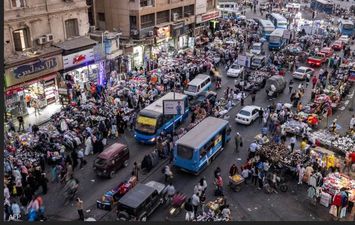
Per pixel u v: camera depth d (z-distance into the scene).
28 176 23.06
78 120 31.16
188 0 56.59
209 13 62.78
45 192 23.88
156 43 50.00
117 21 48.22
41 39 34.22
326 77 44.75
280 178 25.08
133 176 24.75
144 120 30.16
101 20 49.31
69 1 37.00
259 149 26.97
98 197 23.72
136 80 40.91
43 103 34.78
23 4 32.44
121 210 20.56
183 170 26.31
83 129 30.20
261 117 35.88
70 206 22.81
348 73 45.12
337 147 29.14
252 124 34.62
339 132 32.75
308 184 25.16
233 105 38.50
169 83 40.91
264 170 25.02
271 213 22.67
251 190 24.97
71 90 35.91
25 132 30.36
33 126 29.66
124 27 48.03
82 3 38.66
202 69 46.66
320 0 96.12
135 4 46.50
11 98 31.92
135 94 36.75
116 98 35.91
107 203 22.48
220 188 23.80
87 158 28.14
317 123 33.72
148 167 26.56
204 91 39.59
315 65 52.25
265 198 24.16
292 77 47.84
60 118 31.11
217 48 54.62
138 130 30.20
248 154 28.97
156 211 22.47
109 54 41.03
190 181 25.75
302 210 23.05
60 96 35.38
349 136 30.91
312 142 29.94
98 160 25.61
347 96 41.94
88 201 23.33
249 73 46.34
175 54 51.94
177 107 28.47
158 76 41.69
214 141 27.69
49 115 33.72
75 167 26.84
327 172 26.38
